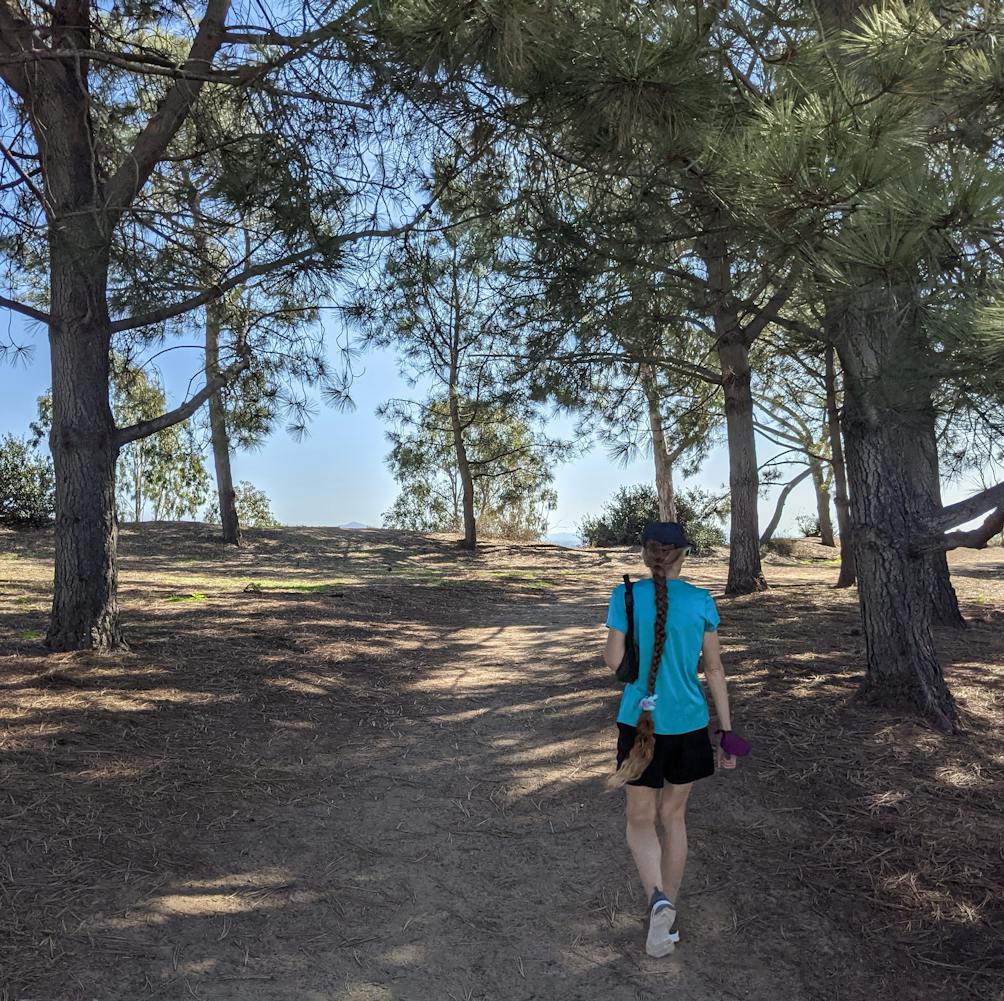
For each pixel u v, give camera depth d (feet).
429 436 75.41
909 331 12.71
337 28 17.79
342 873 13.00
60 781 15.05
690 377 48.08
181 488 109.09
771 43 16.20
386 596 43.62
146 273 20.53
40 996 9.41
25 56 18.01
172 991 9.78
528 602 46.39
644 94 13.97
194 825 14.15
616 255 19.77
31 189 20.33
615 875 13.08
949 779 16.26
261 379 27.22
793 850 13.69
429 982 10.29
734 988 10.25
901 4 12.94
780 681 22.98
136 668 22.72
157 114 22.71
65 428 23.66
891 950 11.07
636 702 10.96
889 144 11.65
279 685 22.93
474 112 19.61
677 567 11.31
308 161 20.94
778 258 13.65
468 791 16.58
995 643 28.89
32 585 39.65
